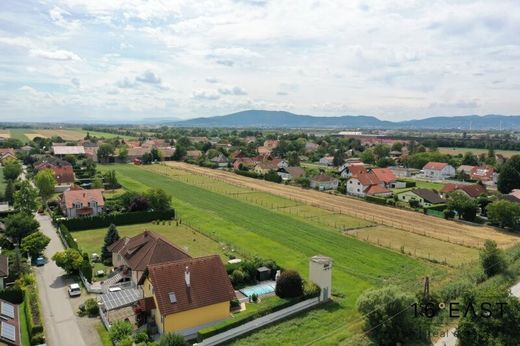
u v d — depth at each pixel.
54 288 51.38
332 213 94.50
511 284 50.94
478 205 91.31
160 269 42.28
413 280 53.66
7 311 39.25
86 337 39.72
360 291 50.44
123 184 128.62
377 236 75.81
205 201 105.88
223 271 44.81
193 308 40.72
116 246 59.47
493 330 33.22
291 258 62.41
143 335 38.34
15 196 86.44
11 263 54.84
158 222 83.62
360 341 36.97
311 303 46.41
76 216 86.50
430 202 101.06
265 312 42.12
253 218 88.12
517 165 119.00
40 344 37.22
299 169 151.75
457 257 64.00
